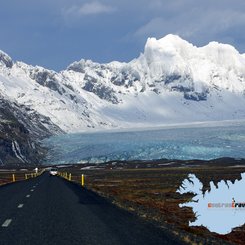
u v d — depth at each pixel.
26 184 55.41
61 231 14.84
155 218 18.66
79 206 24.12
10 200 28.00
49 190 40.34
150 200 31.80
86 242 12.70
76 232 14.65
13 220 17.67
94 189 47.09
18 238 13.30
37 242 12.63
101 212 21.08
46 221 17.45
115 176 126.56
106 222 17.30
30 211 21.17
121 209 22.77
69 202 26.69
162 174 129.25
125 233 14.48
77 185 54.19
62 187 46.66
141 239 13.26
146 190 53.22
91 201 27.73
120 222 17.34
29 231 14.76
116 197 32.44
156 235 14.05
